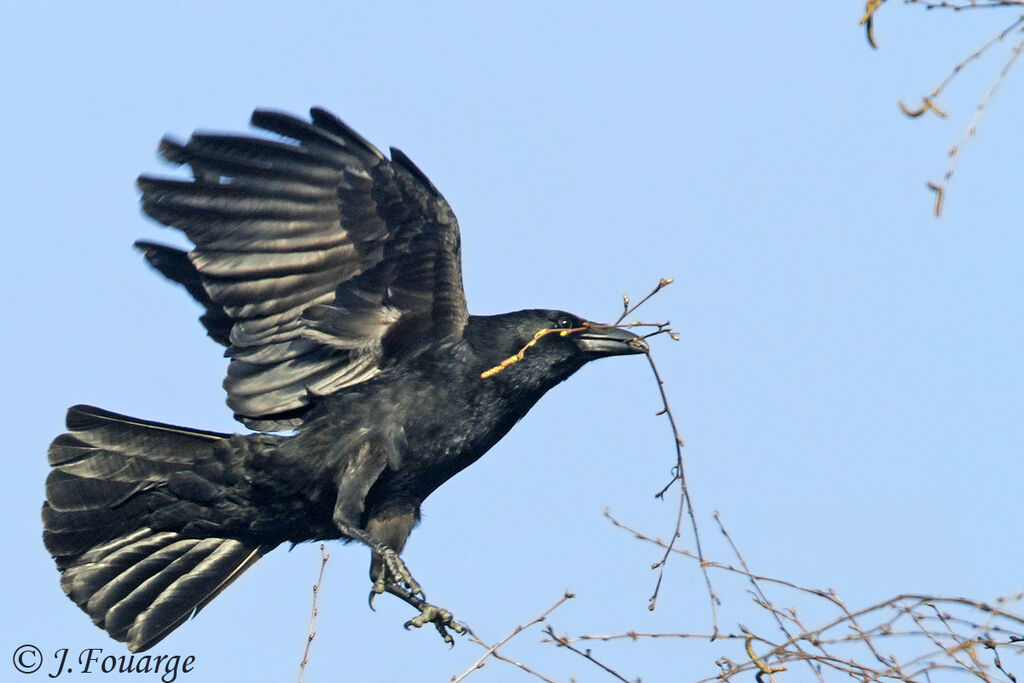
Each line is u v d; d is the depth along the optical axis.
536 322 11.38
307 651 8.82
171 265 11.96
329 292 10.88
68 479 11.38
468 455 11.26
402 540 11.10
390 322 11.02
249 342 10.84
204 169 10.48
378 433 10.89
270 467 10.98
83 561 11.51
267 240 10.68
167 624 11.49
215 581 11.62
